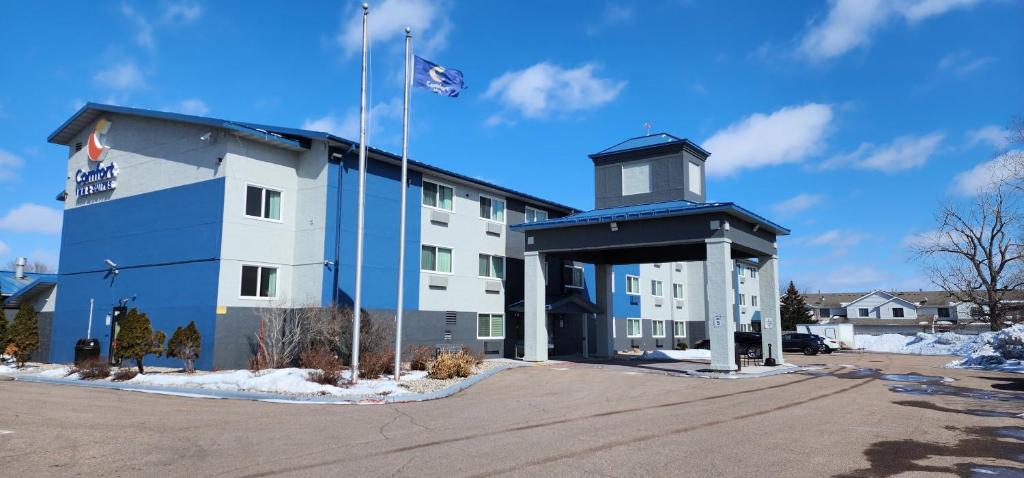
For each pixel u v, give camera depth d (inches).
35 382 749.3
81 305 980.6
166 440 373.7
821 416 477.7
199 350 748.0
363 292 903.7
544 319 1040.8
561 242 1007.0
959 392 657.6
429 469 300.5
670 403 559.5
